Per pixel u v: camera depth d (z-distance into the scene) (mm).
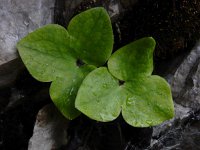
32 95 271
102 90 227
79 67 240
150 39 222
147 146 260
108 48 232
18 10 246
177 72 264
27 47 229
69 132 269
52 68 234
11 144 276
